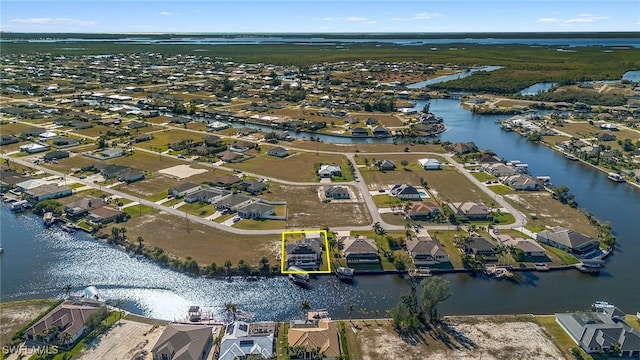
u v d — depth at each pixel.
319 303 106.94
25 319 97.75
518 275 118.12
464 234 134.88
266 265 117.94
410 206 152.50
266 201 158.62
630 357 87.94
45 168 189.50
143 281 114.81
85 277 116.19
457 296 109.56
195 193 158.62
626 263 124.38
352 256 121.88
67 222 142.38
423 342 92.31
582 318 95.12
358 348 90.62
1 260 123.31
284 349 89.38
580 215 151.12
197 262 119.88
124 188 168.50
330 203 157.75
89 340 91.31
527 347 90.75
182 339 87.88
